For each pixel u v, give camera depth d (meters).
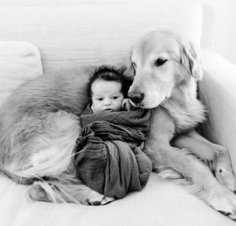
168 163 0.90
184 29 1.09
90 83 0.95
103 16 1.10
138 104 0.89
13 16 1.12
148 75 0.91
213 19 1.32
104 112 0.89
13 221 0.74
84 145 0.83
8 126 0.92
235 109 0.85
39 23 1.10
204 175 0.85
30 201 0.81
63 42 1.09
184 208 0.75
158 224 0.71
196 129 1.10
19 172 0.87
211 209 0.77
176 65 0.93
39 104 0.95
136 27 1.08
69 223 0.72
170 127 0.96
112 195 0.79
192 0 1.22
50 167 0.84
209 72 1.02
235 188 0.84
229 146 0.89
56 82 0.99
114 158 0.79
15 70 0.99
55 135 0.90
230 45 1.58
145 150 0.92
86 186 0.83
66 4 1.27
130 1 1.22
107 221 0.73
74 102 0.97
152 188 0.83
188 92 0.98
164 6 1.11
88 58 1.09
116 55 1.08
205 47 1.35
